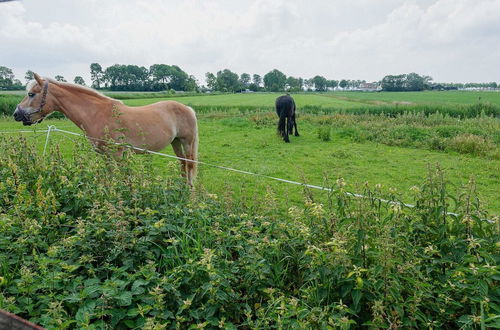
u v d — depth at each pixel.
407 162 9.45
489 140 11.19
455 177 8.00
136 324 2.23
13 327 1.33
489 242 2.57
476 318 2.02
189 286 2.55
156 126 5.59
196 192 3.82
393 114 24.70
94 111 5.25
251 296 2.59
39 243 2.76
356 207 2.76
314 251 2.46
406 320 2.14
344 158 9.90
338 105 36.62
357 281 2.14
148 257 2.75
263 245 2.80
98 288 2.28
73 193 3.45
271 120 18.41
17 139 4.25
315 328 2.02
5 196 3.50
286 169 8.52
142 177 3.63
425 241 2.73
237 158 9.88
